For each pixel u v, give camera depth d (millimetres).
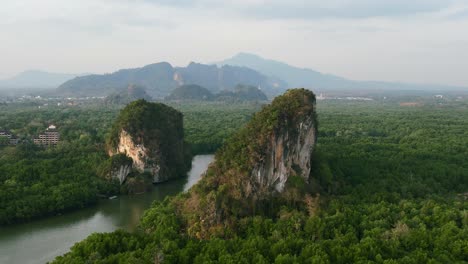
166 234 114812
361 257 98688
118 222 150125
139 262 95188
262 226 119000
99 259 98688
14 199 150875
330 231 115812
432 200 138250
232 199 128250
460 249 103375
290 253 102625
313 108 148250
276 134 136125
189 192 144875
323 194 140750
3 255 120938
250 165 132375
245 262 95938
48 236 135625
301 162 143250
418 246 107750
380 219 122250
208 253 101875
